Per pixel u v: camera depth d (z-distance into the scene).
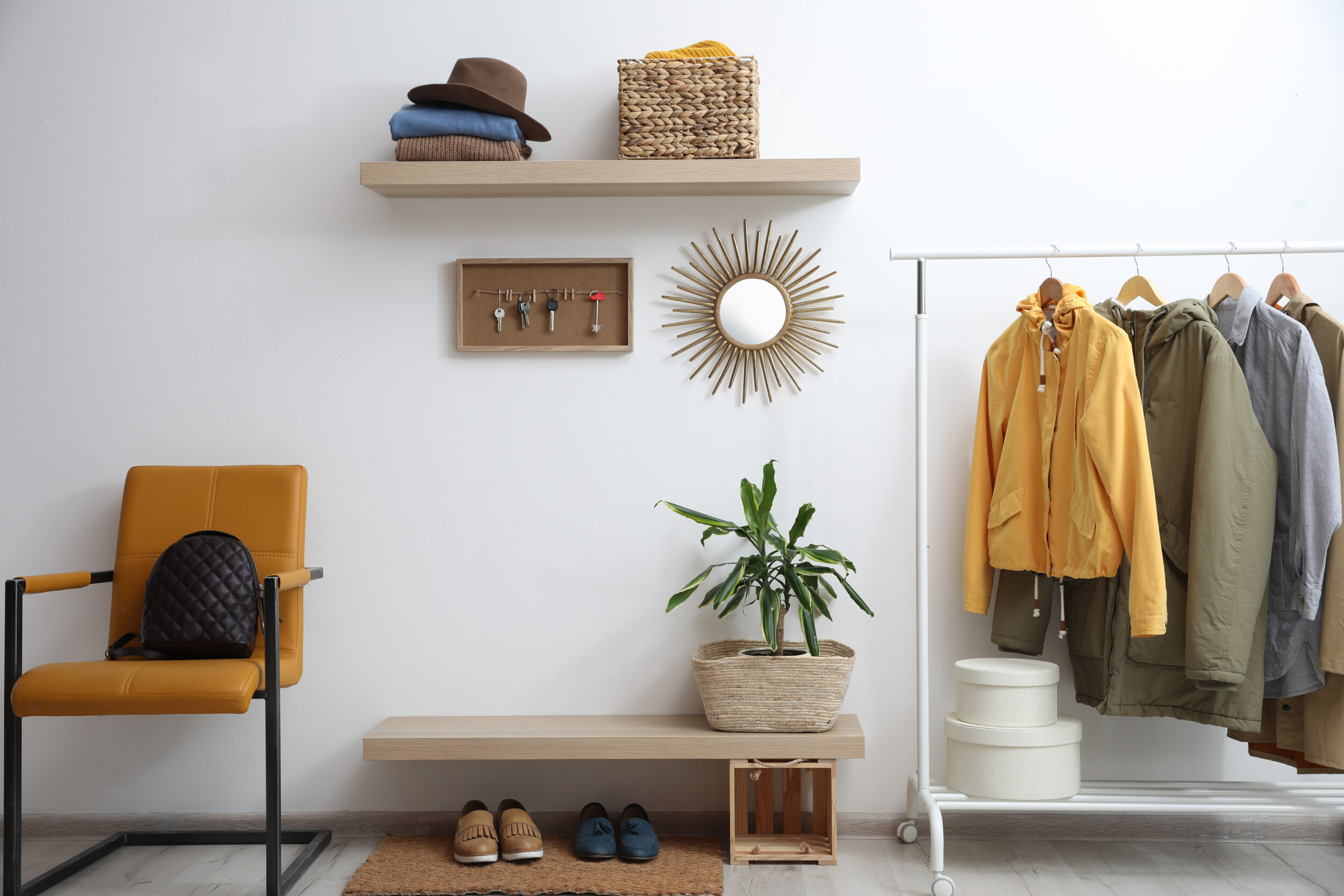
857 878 2.14
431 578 2.47
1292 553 2.00
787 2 2.46
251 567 2.15
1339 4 2.44
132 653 2.08
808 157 2.46
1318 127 2.44
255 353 2.48
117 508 2.48
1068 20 2.46
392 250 2.48
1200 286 2.44
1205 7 2.45
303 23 2.48
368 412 2.48
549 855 2.25
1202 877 2.14
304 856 2.20
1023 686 2.10
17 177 2.47
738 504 2.46
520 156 2.34
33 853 2.34
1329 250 2.08
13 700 1.93
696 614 2.46
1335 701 1.98
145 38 2.47
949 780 2.18
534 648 2.46
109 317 2.48
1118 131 2.46
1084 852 2.30
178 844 2.37
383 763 2.46
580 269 2.46
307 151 2.48
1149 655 2.06
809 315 2.46
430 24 2.48
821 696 2.19
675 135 2.30
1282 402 2.03
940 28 2.46
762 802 2.37
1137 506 1.97
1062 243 2.45
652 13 2.47
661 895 2.03
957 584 2.45
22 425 2.47
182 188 2.48
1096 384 2.04
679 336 2.47
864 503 2.46
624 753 2.20
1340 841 2.34
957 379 2.46
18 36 2.47
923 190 2.46
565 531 2.47
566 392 2.48
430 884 2.08
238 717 2.46
